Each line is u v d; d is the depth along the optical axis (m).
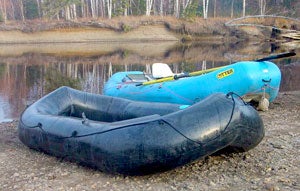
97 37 35.34
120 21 35.91
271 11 38.81
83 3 44.31
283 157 4.93
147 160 4.21
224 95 4.67
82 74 15.24
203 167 4.68
